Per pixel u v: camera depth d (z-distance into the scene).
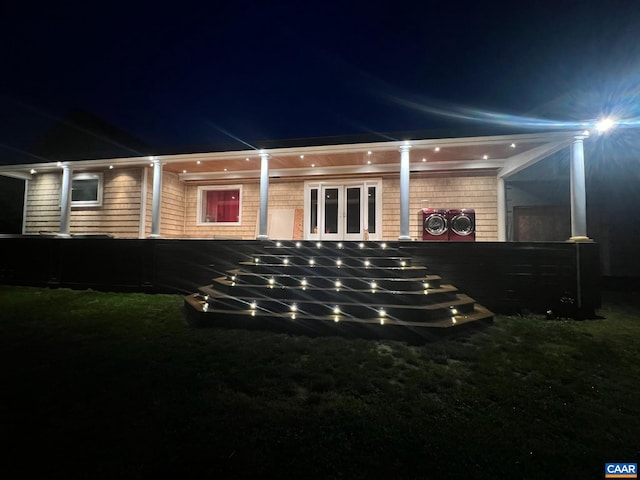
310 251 6.82
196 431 2.34
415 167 8.91
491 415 2.61
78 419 2.48
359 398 2.88
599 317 5.69
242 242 7.30
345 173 9.39
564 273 5.98
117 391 2.93
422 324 4.46
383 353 3.94
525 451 2.17
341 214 9.70
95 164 8.67
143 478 1.88
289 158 8.26
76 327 4.95
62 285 8.44
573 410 2.70
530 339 4.47
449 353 3.89
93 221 9.85
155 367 3.46
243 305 5.22
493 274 6.25
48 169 9.56
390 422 2.49
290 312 5.01
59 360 3.65
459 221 8.74
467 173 9.16
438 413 2.64
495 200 8.98
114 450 2.11
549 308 5.98
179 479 1.88
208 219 10.79
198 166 9.30
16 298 7.04
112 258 8.15
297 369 3.44
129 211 9.55
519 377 3.35
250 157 7.89
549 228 9.08
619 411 2.71
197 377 3.23
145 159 8.15
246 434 2.31
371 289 5.39
